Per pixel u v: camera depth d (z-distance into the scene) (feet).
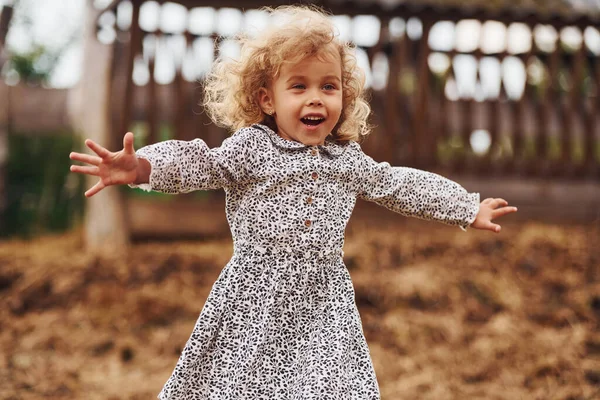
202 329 8.59
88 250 23.81
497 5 24.29
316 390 8.43
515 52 25.34
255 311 8.64
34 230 29.19
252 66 9.07
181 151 8.36
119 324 19.20
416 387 15.46
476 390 15.39
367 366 8.82
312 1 23.53
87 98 25.04
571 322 18.56
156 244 25.03
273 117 9.38
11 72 36.22
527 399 14.88
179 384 8.54
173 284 20.81
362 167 9.21
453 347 17.56
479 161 25.59
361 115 9.70
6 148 28.14
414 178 9.63
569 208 26.61
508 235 23.80
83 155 7.74
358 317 9.00
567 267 21.40
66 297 20.45
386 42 24.71
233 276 8.73
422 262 21.56
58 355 17.53
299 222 8.71
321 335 8.66
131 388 15.57
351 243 22.40
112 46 24.53
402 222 25.16
